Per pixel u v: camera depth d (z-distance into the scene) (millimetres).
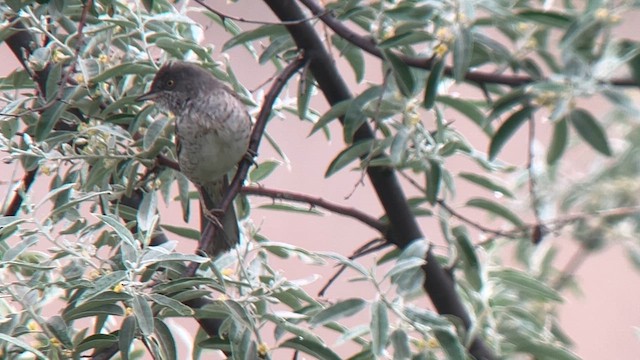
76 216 8570
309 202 8898
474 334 8508
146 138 8500
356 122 8492
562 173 10641
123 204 9219
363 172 8234
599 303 12938
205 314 7621
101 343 7520
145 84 9539
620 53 7578
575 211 10578
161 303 7160
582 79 7523
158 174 9250
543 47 8266
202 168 9148
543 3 8852
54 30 9234
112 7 9156
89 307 7340
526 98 7832
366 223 8977
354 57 9242
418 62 8211
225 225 8648
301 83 8773
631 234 10289
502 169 9281
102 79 8570
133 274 7188
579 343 12742
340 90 8914
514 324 9023
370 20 9070
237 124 9086
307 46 8781
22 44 9156
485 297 8906
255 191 8867
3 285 7332
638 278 13000
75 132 8625
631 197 10438
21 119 9508
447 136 9188
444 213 9094
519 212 10586
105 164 8539
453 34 7754
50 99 8383
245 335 7496
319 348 7750
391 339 7707
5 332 7273
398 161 8266
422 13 7789
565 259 13125
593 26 7516
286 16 8648
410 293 7926
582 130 7680
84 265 7691
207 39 13547
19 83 9180
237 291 8117
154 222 7855
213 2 13625
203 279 7398
